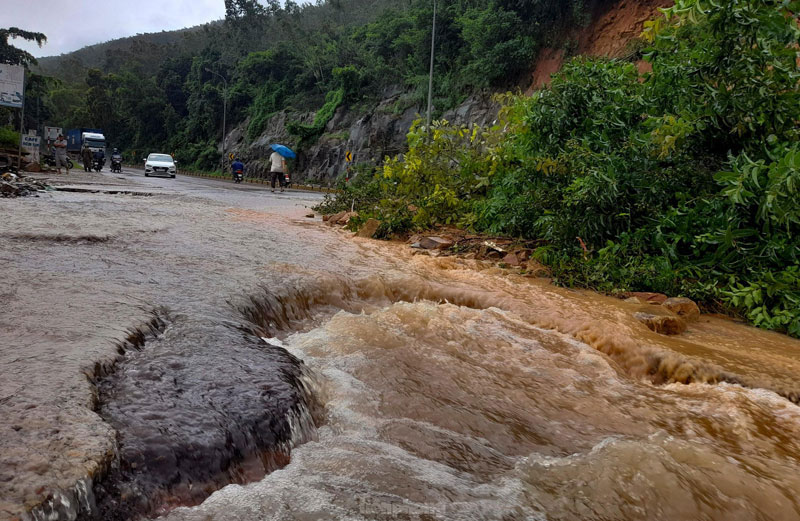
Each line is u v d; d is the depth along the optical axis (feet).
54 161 90.58
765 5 19.74
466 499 6.16
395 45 162.71
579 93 26.22
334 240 25.99
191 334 9.60
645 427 8.97
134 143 292.40
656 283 19.01
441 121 37.27
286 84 216.13
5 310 9.84
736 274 18.70
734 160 19.40
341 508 5.63
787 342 14.90
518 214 25.86
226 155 224.53
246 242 22.27
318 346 11.14
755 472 7.41
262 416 6.86
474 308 16.10
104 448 5.39
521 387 10.27
